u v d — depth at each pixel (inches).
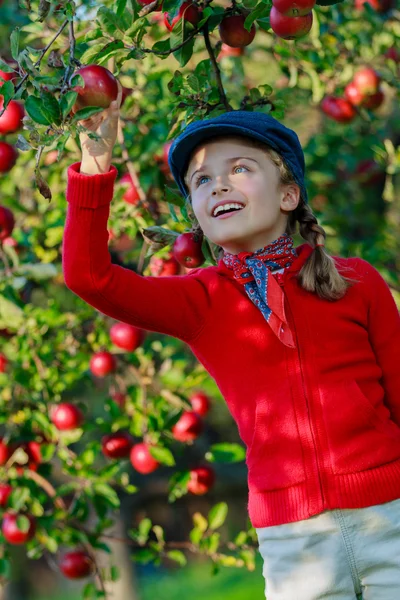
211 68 103.3
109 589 263.7
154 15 143.3
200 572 436.5
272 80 195.6
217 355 85.2
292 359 82.6
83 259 78.0
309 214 88.1
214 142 84.8
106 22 84.9
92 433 214.2
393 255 201.6
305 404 81.2
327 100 166.6
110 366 147.4
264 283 83.0
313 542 79.2
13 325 149.0
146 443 144.8
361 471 79.7
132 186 138.5
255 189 83.3
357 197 216.8
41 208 159.9
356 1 167.8
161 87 146.6
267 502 81.1
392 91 192.4
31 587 426.6
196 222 98.7
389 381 87.2
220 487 403.9
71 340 158.1
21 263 159.8
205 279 87.2
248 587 409.1
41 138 73.1
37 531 147.9
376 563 78.7
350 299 85.6
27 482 143.9
